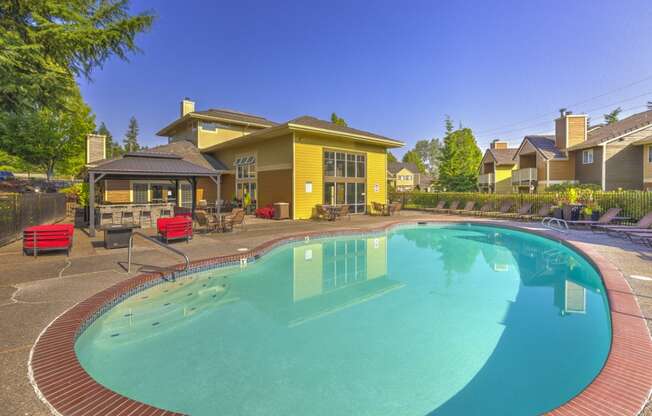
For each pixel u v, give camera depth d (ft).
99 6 27.45
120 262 24.36
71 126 90.68
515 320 16.60
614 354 10.10
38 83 25.31
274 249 33.40
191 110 93.50
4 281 19.21
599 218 47.06
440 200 79.66
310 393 10.57
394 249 36.91
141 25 28.07
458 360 12.71
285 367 12.22
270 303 19.67
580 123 82.94
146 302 19.49
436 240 42.63
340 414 9.53
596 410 7.68
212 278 24.64
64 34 25.23
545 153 85.51
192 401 10.12
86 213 48.85
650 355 10.02
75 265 23.31
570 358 12.68
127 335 14.96
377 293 21.67
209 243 33.12
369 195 69.77
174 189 74.38
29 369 9.71
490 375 11.63
